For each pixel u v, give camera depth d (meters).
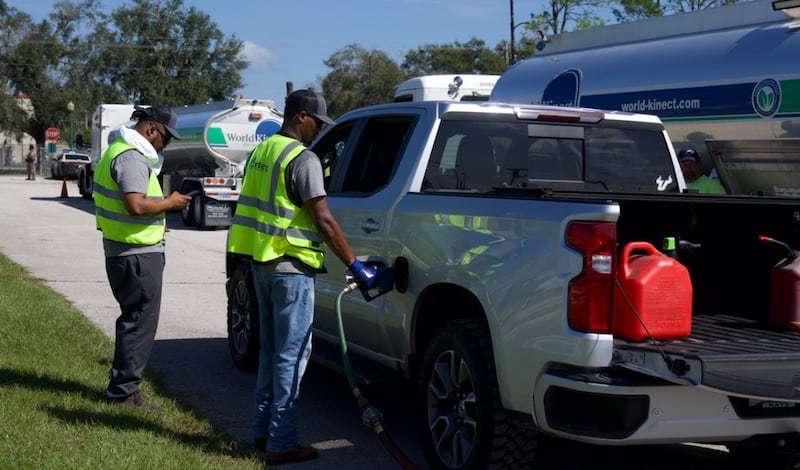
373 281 5.44
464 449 4.99
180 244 19.20
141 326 6.22
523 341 4.54
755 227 5.31
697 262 5.35
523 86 14.49
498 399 4.74
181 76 79.50
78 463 4.92
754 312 5.29
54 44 73.81
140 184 6.00
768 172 6.91
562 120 6.27
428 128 5.92
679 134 11.75
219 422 6.28
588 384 4.22
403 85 21.33
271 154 5.26
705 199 4.87
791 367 4.25
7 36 72.31
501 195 4.96
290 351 5.31
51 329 8.40
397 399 7.13
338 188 6.66
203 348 8.71
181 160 24.97
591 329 4.26
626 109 12.49
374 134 6.51
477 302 5.10
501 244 4.77
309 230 5.27
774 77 10.48
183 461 5.11
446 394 5.17
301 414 6.66
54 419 5.72
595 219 4.29
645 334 4.38
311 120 5.42
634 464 5.80
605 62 12.98
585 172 6.35
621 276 4.39
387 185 6.02
